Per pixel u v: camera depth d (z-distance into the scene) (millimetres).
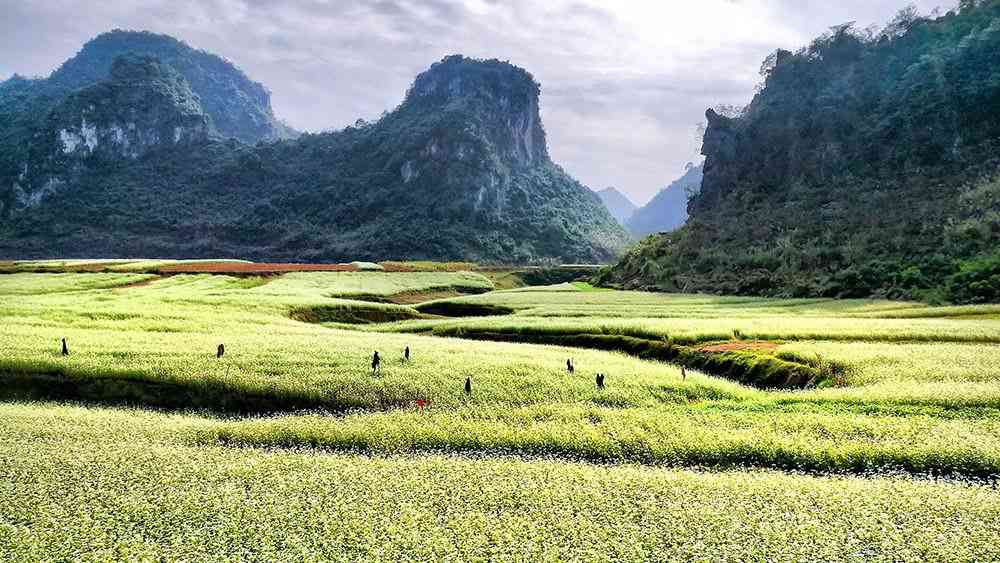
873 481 23234
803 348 49469
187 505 20125
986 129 170375
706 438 28141
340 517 19234
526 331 64562
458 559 16516
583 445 27906
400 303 106000
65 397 37688
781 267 139125
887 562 16297
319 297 89438
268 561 16469
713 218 193875
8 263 122875
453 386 38312
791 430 29219
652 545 17328
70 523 18656
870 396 34625
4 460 24219
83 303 70938
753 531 18156
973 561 16312
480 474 23578
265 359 43281
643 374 42125
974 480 23656
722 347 52875
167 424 31766
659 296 118125
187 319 63031
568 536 17922
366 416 32812
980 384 35906
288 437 29344
